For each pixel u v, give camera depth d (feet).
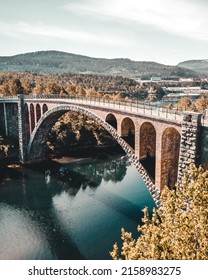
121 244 138.51
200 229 53.11
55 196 195.62
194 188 55.93
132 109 141.59
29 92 392.47
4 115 285.23
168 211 58.34
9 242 142.41
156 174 116.57
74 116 330.95
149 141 131.95
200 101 271.28
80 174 241.35
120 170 254.47
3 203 184.65
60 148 306.35
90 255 132.05
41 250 136.05
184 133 96.89
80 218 164.55
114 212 171.12
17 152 275.59
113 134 150.82
